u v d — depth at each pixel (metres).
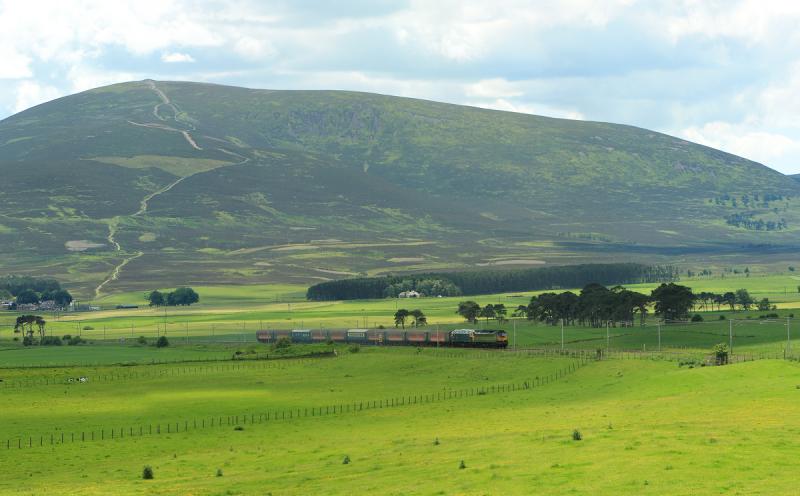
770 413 121.31
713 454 91.75
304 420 169.50
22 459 137.75
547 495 79.56
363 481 97.38
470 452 109.50
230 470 118.94
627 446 100.00
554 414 149.50
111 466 129.62
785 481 78.56
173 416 178.62
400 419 163.12
